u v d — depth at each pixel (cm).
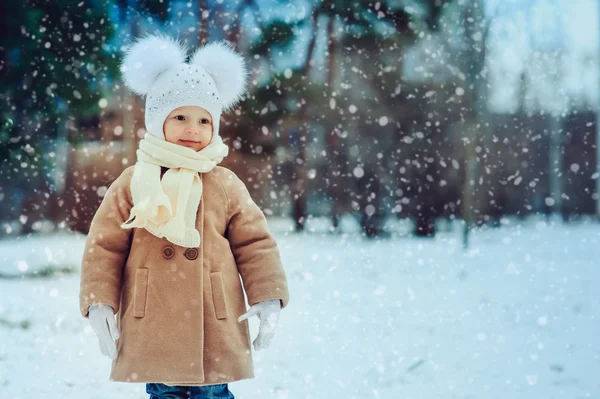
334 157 2103
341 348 545
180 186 300
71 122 1220
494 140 1809
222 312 299
